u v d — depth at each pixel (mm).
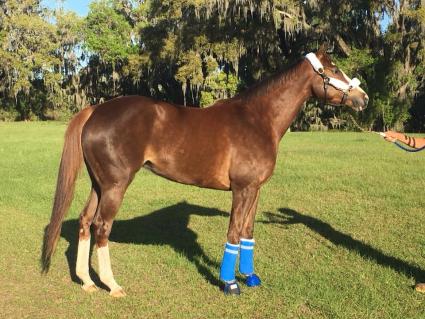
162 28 42062
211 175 4625
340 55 36500
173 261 5547
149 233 6867
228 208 8500
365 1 31656
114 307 4387
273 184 10445
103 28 48438
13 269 5348
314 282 4902
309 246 6207
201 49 38344
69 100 55969
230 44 37094
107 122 4469
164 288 4828
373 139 22328
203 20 36938
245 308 4367
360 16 34281
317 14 33406
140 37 44469
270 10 32719
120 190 4527
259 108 4820
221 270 4645
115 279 5062
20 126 40719
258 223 7320
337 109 34625
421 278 5047
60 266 5488
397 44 31547
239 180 4582
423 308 4340
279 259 5707
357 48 35250
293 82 4859
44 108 56781
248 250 4840
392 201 8594
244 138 4590
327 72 4879
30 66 50969
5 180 11258
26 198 9188
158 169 4664
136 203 8906
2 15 50656
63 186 4578
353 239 6484
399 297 4562
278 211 8109
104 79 56094
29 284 4945
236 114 4727
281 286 4832
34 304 4461
